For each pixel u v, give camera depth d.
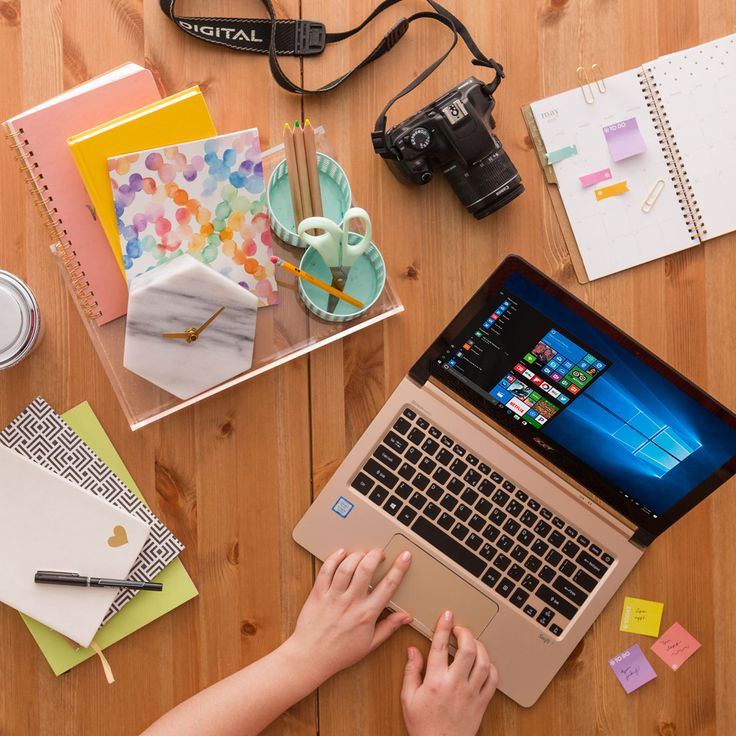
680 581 0.97
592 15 0.97
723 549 0.97
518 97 0.97
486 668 0.92
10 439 0.91
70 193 0.88
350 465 0.92
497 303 0.85
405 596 0.93
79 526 0.90
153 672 0.93
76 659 0.92
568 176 0.97
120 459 0.93
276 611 0.94
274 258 0.88
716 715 0.96
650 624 0.97
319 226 0.82
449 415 0.92
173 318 0.85
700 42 0.98
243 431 0.95
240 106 0.95
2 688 0.92
